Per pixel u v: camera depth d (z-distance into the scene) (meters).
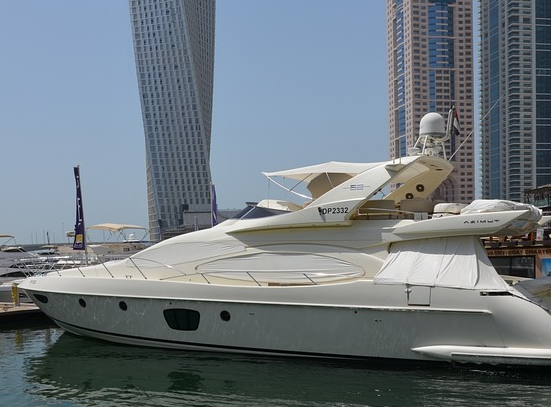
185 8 131.38
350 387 10.85
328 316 11.96
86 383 11.70
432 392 10.48
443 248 11.82
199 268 13.68
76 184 21.27
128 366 12.66
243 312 12.52
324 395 10.52
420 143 14.63
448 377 11.24
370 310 11.66
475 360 10.99
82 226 21.33
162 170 129.25
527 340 10.77
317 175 14.66
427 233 11.93
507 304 10.90
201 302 12.77
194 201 128.00
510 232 12.67
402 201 13.84
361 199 12.47
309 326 12.08
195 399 10.58
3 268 30.16
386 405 9.95
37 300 15.04
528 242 22.08
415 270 11.66
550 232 25.19
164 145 129.88
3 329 19.12
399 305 11.51
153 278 14.02
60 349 14.52
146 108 131.12
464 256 11.59
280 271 12.98
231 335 12.68
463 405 9.83
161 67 131.00
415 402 10.02
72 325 14.50
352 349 11.88
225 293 12.61
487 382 10.94
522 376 11.10
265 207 13.82
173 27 131.00
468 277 11.30
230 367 12.24
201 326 12.91
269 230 13.31
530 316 10.77
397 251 12.21
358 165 13.94
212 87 154.75
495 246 22.84
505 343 10.91
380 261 12.28
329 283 12.46
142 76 131.75
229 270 13.40
